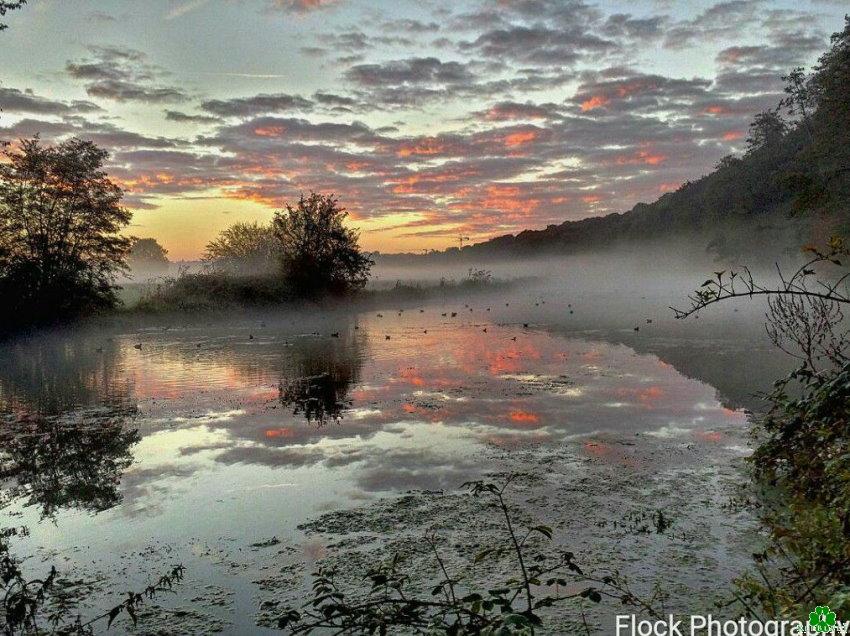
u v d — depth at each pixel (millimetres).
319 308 36469
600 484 6586
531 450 7934
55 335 24500
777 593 3178
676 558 4781
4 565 5098
